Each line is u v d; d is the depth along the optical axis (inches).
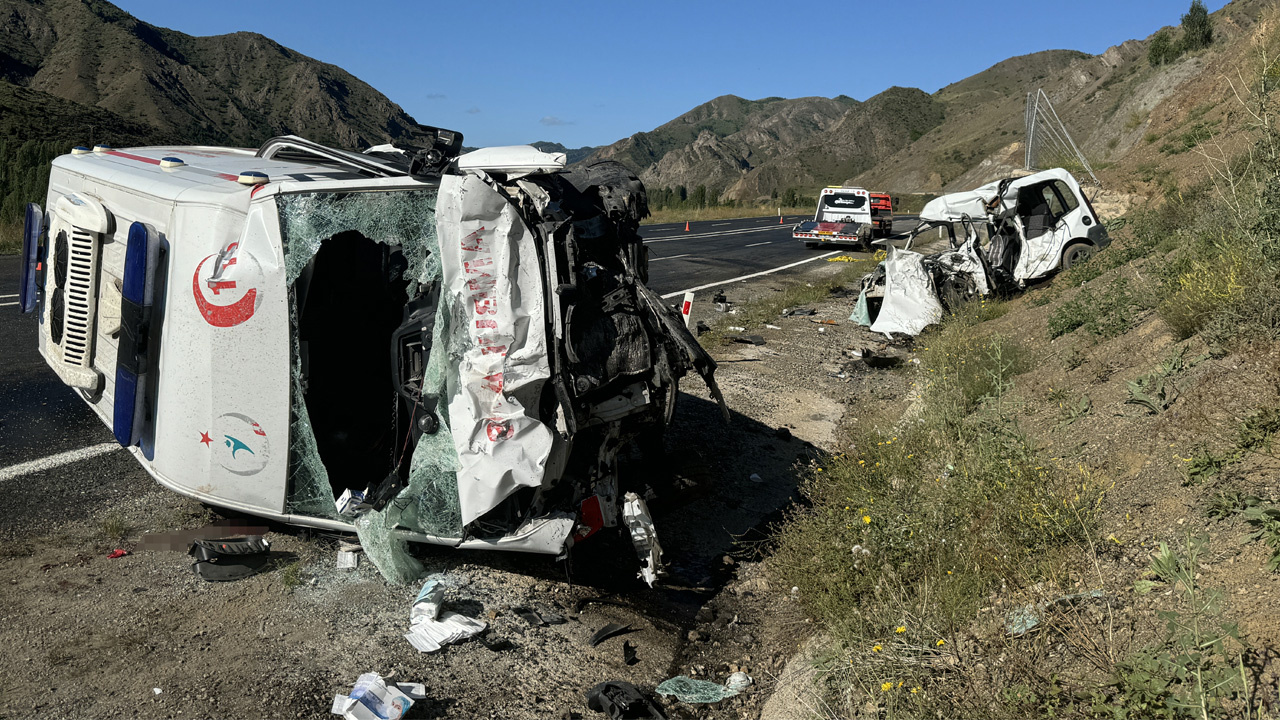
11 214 611.2
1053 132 1700.3
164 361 150.1
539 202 147.0
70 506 173.3
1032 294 436.8
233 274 141.4
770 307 514.3
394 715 115.7
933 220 489.7
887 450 223.8
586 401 150.7
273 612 141.2
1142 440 167.3
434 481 151.2
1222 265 207.5
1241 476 133.9
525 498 154.1
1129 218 528.1
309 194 146.0
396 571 152.3
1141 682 95.0
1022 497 154.4
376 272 193.9
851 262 872.9
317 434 180.5
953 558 151.4
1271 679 89.7
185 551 158.6
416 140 189.5
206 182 156.1
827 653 133.9
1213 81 838.5
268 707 117.3
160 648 128.7
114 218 169.6
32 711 111.8
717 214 2014.0
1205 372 176.9
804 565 164.6
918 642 127.2
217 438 148.3
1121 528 140.1
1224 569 113.2
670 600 164.6
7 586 140.9
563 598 157.8
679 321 165.6
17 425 216.5
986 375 273.9
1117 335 249.0
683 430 264.7
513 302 140.7
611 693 125.3
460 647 137.0
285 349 143.0
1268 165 210.7
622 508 169.5
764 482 233.0
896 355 405.7
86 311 176.1
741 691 134.9
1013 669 112.9
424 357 161.8
